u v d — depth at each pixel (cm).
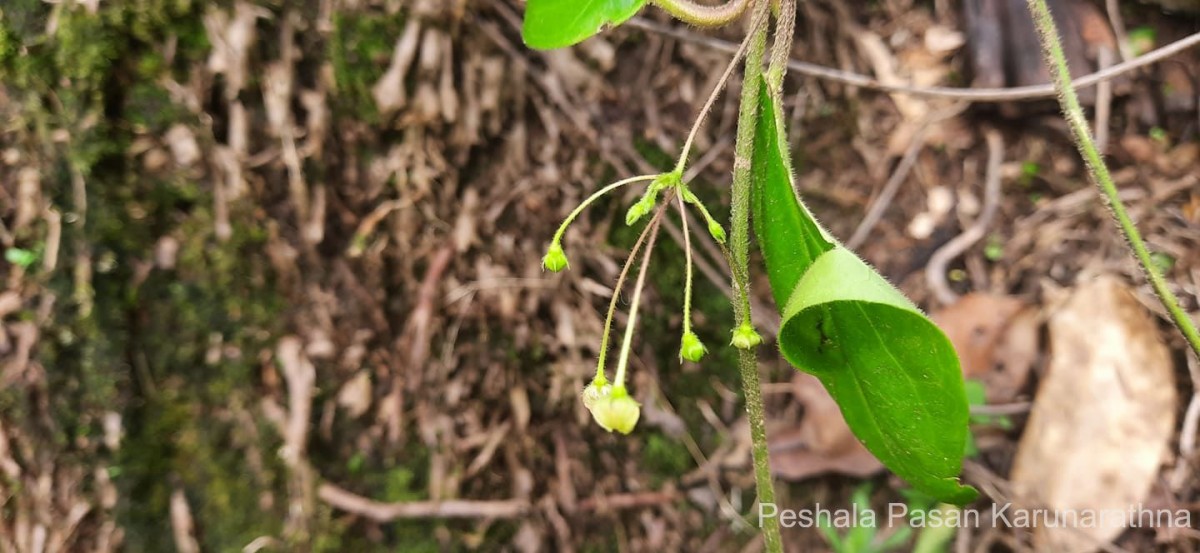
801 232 18
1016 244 30
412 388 27
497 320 28
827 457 29
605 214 29
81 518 25
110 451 25
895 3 31
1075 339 28
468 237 28
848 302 17
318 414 26
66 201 24
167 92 25
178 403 25
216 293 25
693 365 30
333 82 26
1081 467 27
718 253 30
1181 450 27
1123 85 30
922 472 18
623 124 29
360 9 26
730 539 29
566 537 28
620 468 29
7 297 24
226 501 25
